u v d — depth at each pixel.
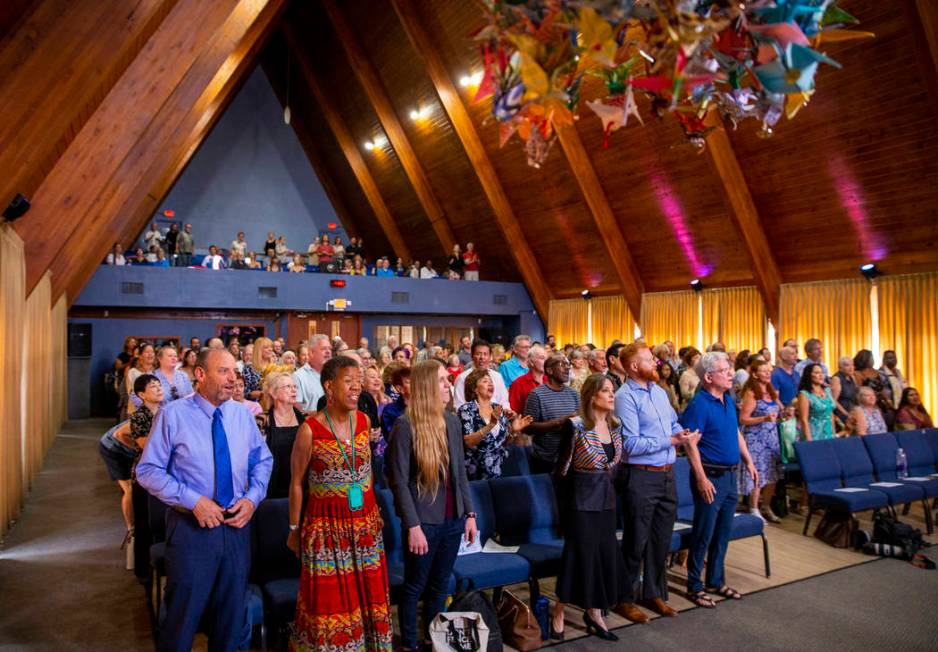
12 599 4.05
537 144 1.61
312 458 2.81
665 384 6.71
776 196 10.43
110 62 3.78
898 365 9.57
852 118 8.70
